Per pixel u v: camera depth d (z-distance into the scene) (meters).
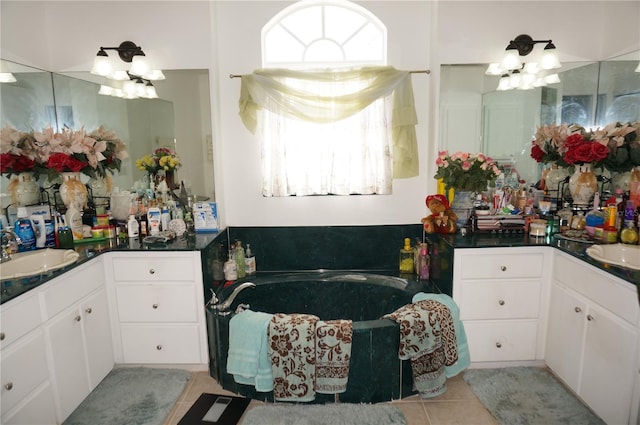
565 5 2.57
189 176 2.76
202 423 1.94
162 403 2.08
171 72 2.66
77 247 2.30
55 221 2.33
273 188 2.79
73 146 2.40
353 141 2.74
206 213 2.66
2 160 2.20
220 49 2.73
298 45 2.81
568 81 2.63
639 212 2.10
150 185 2.78
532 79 2.64
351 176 2.77
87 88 2.68
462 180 2.48
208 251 2.35
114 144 2.68
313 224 2.88
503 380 2.22
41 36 2.56
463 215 2.54
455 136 2.70
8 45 2.30
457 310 2.18
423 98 2.76
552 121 2.67
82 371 2.00
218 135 2.76
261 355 1.98
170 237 2.47
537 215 2.54
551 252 2.21
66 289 1.88
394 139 2.70
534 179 2.74
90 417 1.97
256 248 2.88
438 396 2.14
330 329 1.93
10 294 1.54
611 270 1.71
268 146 2.77
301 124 2.73
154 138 2.73
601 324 1.79
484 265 2.24
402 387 2.09
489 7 2.57
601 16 2.56
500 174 2.66
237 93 2.77
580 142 2.35
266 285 2.67
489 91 2.65
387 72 2.59
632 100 2.32
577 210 2.46
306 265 2.89
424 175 2.85
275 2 2.69
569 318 2.05
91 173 2.56
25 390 1.61
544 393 2.11
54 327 1.79
